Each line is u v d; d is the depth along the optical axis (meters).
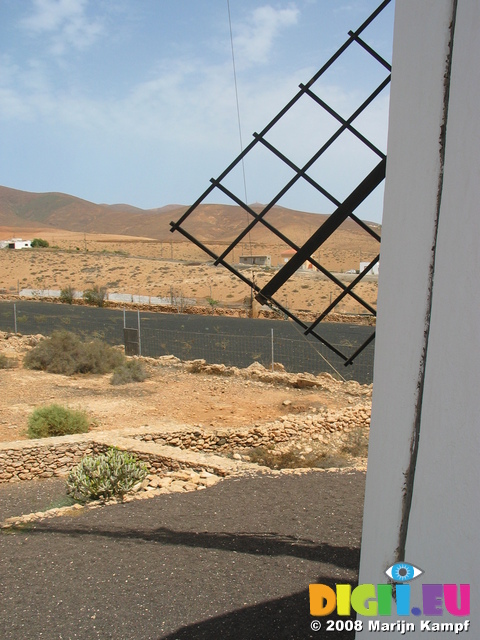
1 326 36.22
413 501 2.11
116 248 127.44
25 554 6.90
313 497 8.88
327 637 4.93
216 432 12.80
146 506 8.64
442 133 1.95
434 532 1.91
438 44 1.98
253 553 6.73
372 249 119.50
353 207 3.73
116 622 5.31
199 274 65.19
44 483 10.74
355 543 6.93
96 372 21.33
